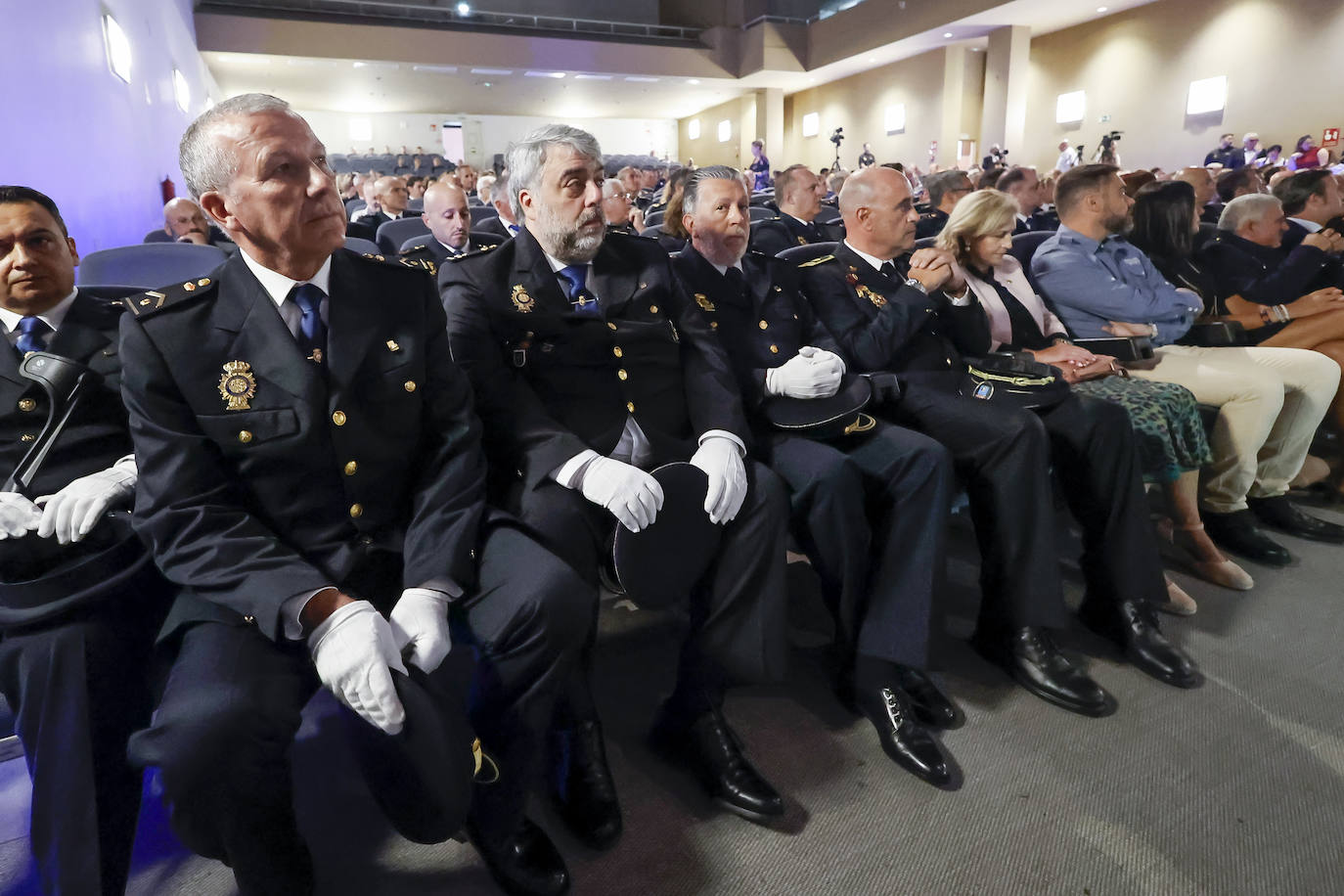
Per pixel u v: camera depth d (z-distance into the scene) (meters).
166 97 7.59
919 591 1.50
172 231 3.57
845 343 1.86
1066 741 1.51
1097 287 2.27
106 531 1.10
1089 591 1.86
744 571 1.41
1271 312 2.46
